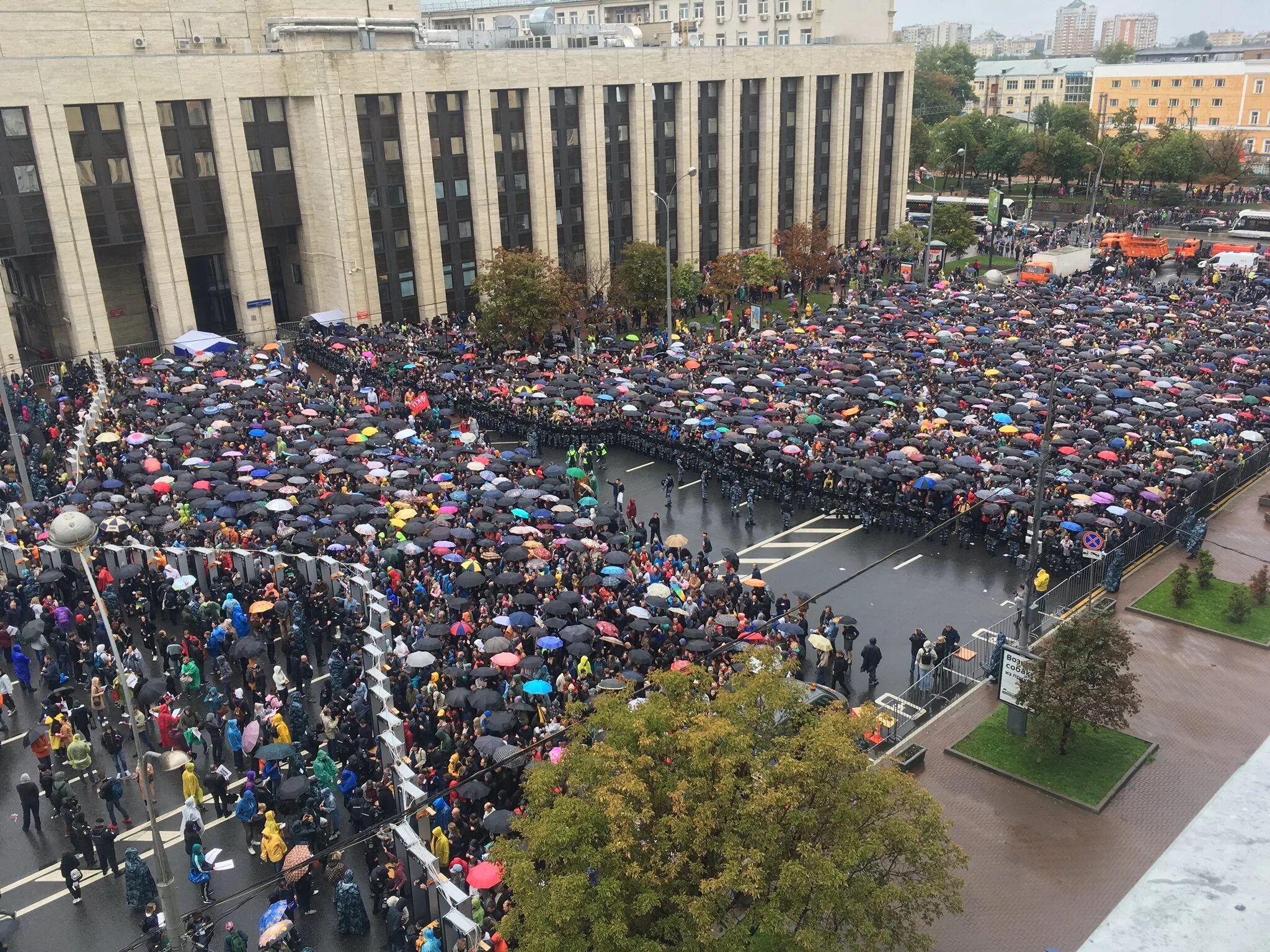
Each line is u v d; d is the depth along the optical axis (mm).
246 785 30203
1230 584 43625
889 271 107500
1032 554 34969
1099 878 27641
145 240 73500
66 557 41906
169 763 29406
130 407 59625
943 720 35219
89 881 27812
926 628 41031
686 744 20578
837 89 107375
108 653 34562
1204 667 37531
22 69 65625
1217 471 52188
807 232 99562
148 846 29109
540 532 44875
